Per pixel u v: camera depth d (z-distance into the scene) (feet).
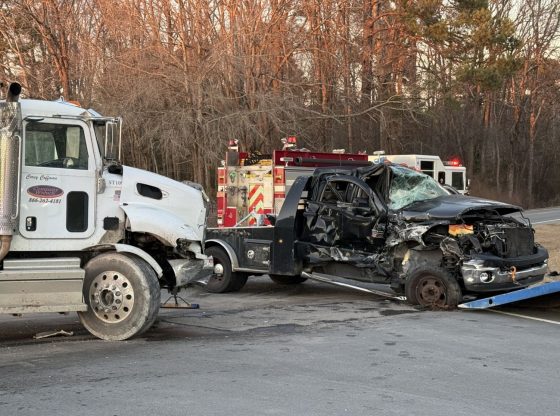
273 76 83.56
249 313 31.68
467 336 25.40
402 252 33.53
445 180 83.35
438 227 32.30
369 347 23.45
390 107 103.35
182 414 15.89
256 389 18.03
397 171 35.53
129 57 77.15
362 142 105.50
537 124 185.98
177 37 78.79
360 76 103.91
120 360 21.59
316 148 94.53
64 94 78.38
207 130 75.46
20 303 23.56
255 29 80.59
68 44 80.59
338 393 17.65
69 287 24.08
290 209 36.83
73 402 16.90
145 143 77.71
